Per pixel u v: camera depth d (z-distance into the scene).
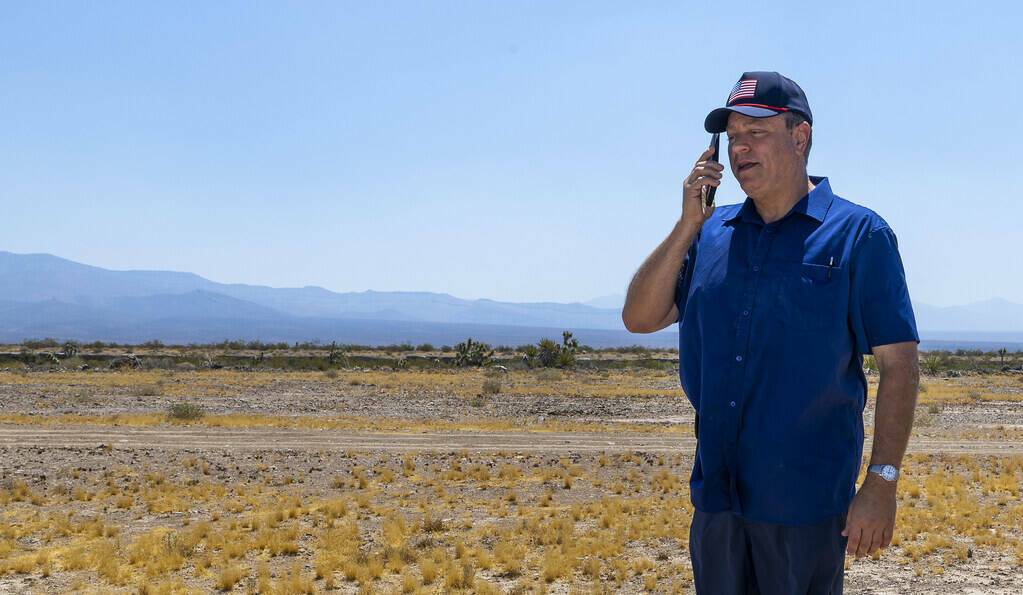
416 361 59.81
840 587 2.57
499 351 71.50
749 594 2.62
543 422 26.19
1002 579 8.58
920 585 8.37
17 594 7.88
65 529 10.47
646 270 2.78
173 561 8.88
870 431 23.34
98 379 41.47
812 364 2.43
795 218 2.54
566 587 8.27
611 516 11.42
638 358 71.44
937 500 12.61
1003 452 19.39
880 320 2.42
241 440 19.52
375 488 13.99
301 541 10.17
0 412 26.09
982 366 65.75
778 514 2.46
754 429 2.48
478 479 14.98
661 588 8.25
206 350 68.69
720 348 2.56
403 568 8.94
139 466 15.73
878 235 2.46
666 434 22.86
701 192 2.66
